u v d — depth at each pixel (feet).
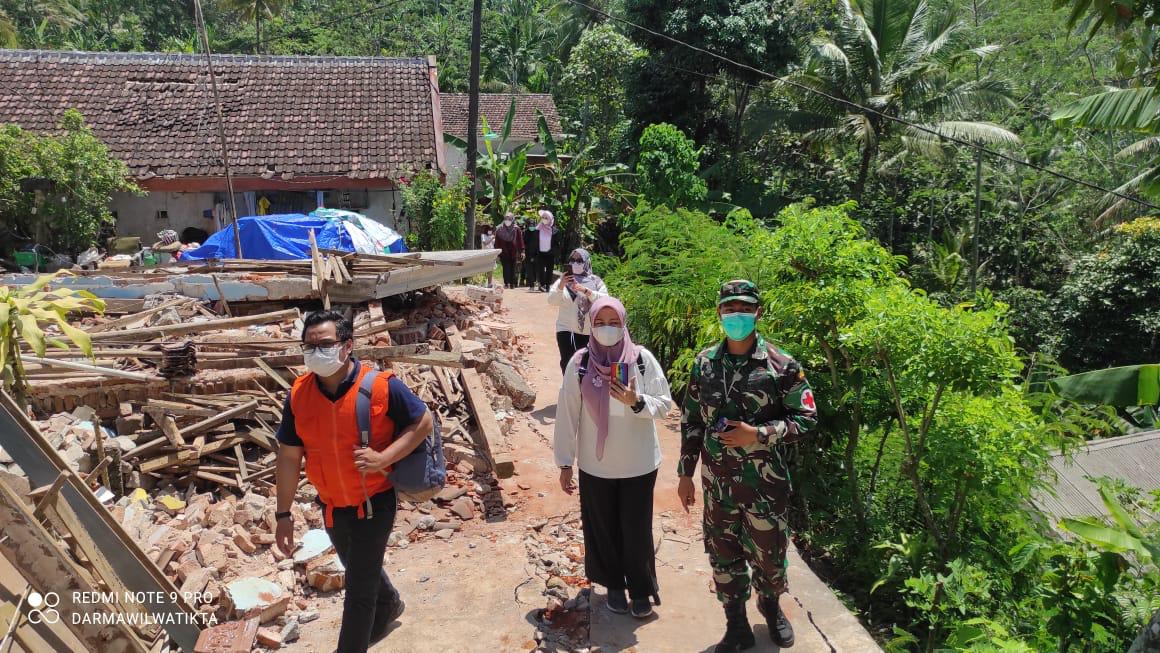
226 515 14.92
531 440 21.03
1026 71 92.12
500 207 74.49
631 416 11.82
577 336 21.36
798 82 78.69
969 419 16.35
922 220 84.53
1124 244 62.80
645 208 33.71
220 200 55.26
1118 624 14.12
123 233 54.49
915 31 78.02
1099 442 41.75
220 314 26.94
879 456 18.67
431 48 153.89
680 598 13.26
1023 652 11.05
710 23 77.36
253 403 18.02
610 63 99.50
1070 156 82.38
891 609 16.78
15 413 10.81
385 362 21.98
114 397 17.70
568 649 11.84
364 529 10.43
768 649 11.73
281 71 64.28
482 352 25.23
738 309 10.27
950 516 16.81
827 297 17.07
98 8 150.51
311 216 45.11
